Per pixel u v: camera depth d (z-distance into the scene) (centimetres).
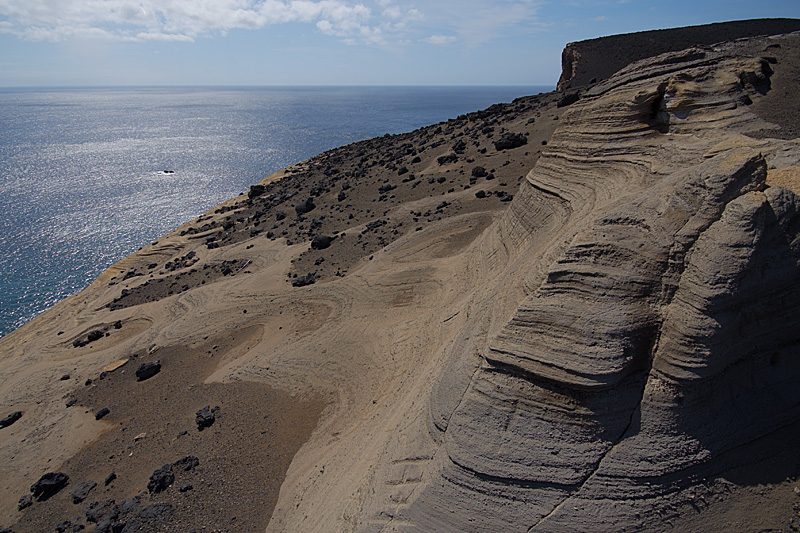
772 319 670
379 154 5219
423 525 707
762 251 635
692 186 693
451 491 705
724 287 617
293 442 1291
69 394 1838
